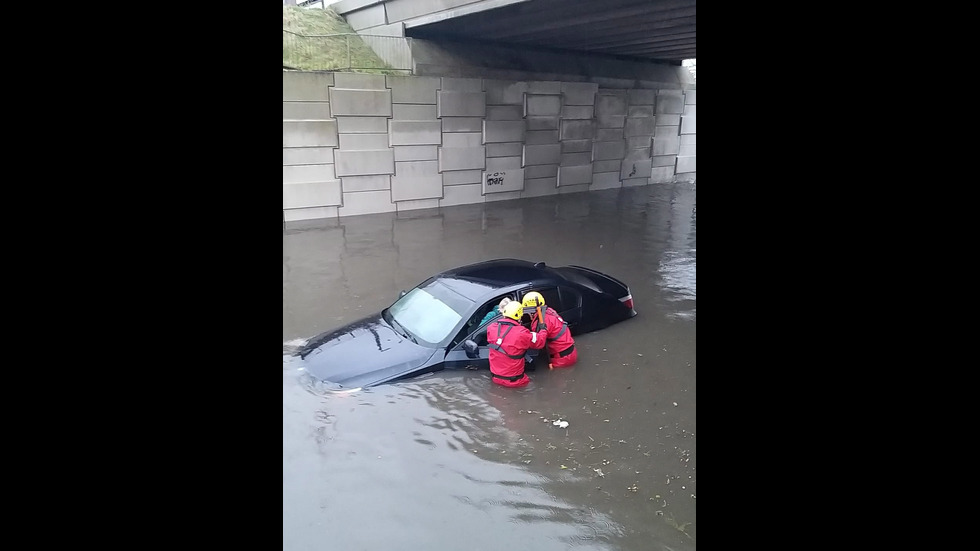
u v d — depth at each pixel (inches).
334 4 759.7
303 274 435.5
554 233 583.5
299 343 307.9
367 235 568.1
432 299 297.3
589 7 574.9
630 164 937.5
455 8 612.4
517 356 255.1
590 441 222.7
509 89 762.8
